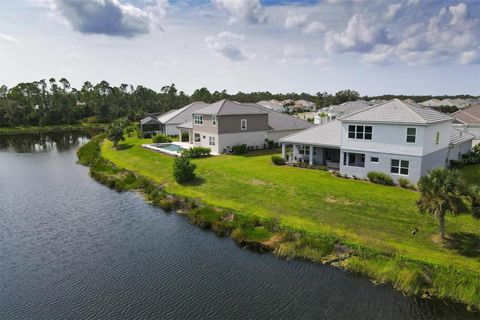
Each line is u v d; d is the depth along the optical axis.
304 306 14.82
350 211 23.09
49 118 117.12
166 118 68.94
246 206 26.22
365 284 16.20
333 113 74.44
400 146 27.66
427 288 15.51
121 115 126.31
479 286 14.76
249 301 15.23
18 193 33.66
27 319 14.52
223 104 47.53
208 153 44.34
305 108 146.50
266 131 49.62
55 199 31.45
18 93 129.38
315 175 31.92
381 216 21.94
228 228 22.72
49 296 16.17
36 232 23.86
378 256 17.58
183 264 18.73
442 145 30.70
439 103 115.88
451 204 17.70
